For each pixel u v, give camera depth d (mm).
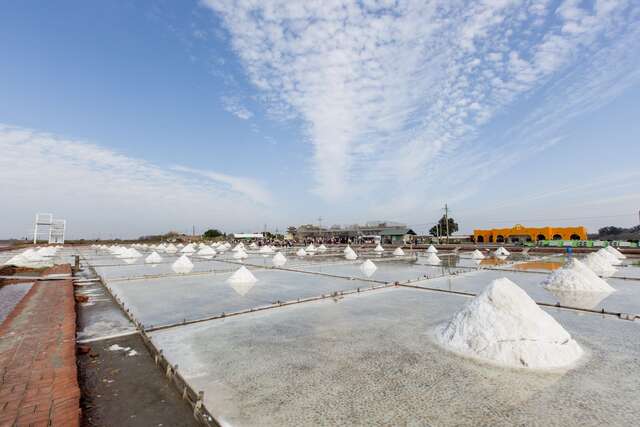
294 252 30812
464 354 4750
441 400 3434
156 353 4504
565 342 4719
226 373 4121
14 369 3891
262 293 9602
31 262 18562
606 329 5898
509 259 20844
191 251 31891
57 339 4996
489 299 5234
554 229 41438
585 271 9891
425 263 18688
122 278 12266
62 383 3541
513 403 3365
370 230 61438
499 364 4375
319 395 3551
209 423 2951
